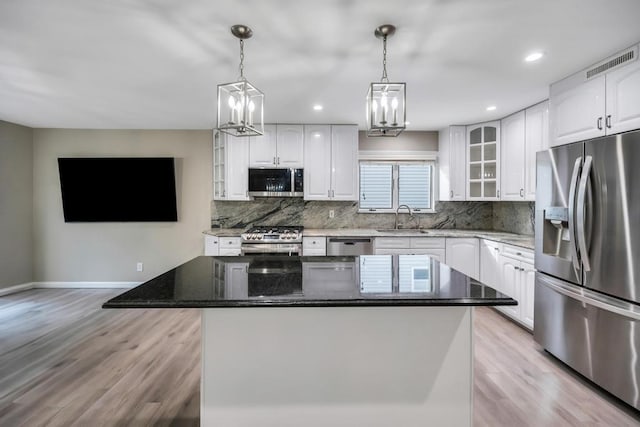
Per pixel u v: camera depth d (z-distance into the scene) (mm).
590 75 2389
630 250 1915
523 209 4012
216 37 2070
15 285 4406
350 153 4328
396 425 1532
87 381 2291
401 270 1866
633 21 1844
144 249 4691
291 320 1506
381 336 1522
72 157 4555
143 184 4586
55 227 4637
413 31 1983
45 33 2029
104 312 3672
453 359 1532
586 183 2141
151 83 2861
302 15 1828
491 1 1690
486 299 1276
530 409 1979
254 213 4715
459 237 3953
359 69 2541
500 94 3074
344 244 4039
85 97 3240
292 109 3641
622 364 1977
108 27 1960
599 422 1865
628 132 2000
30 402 2053
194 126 4449
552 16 1811
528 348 2783
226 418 1511
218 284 1520
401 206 4680
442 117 3896
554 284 2480
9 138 4285
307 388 1520
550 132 2805
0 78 2756
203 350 1502
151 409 1993
